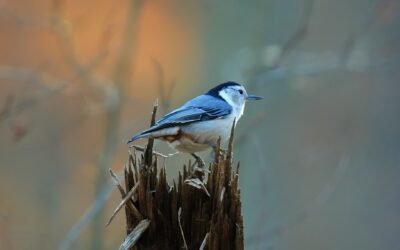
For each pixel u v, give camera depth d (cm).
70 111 1574
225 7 1441
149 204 696
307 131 1767
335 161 1748
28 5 1669
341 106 1823
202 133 820
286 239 1664
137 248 704
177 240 701
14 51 1739
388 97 1870
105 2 1692
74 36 1462
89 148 1582
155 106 770
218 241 685
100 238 1230
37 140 1514
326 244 1712
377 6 1455
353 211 1806
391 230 1788
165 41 1809
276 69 1309
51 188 1457
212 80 1436
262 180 1123
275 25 1411
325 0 1747
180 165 1334
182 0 1803
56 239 1405
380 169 1862
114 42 1617
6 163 1498
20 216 1441
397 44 1734
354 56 1303
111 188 1094
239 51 1389
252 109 1338
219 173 687
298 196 1595
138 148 724
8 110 1087
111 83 1252
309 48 1723
